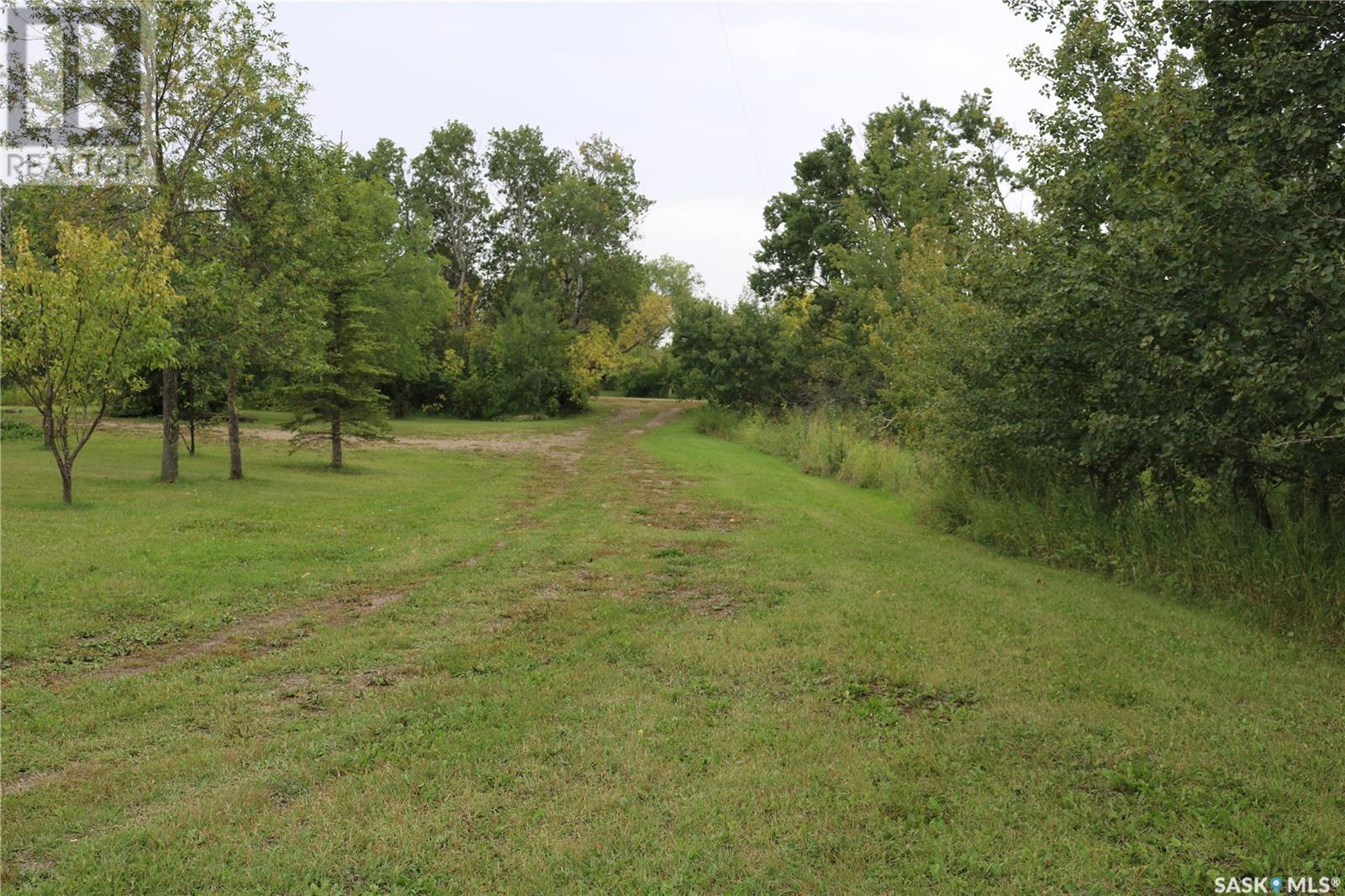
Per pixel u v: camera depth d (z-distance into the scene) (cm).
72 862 395
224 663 697
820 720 565
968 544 1351
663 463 2827
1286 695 618
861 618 834
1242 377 770
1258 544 878
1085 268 967
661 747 521
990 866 393
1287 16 746
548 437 4141
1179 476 1030
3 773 490
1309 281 673
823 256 5225
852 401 3738
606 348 6112
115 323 1440
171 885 377
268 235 2152
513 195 6812
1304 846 409
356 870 388
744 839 417
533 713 574
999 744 530
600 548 1245
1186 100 829
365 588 973
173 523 1330
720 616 859
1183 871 387
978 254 1255
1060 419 1155
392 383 5541
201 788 472
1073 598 941
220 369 2114
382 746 523
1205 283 842
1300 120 721
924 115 4825
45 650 718
